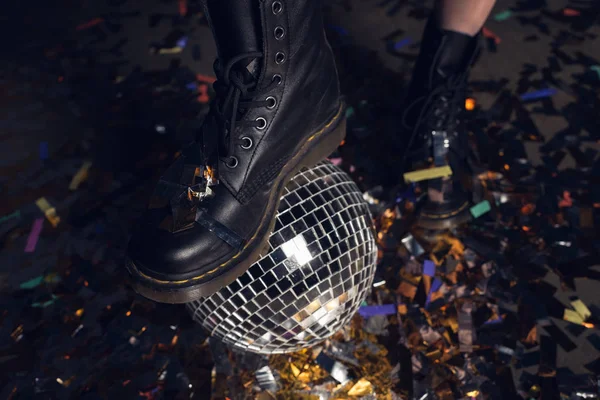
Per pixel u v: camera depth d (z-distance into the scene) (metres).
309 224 1.09
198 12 2.44
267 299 1.06
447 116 1.53
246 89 1.10
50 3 2.55
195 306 1.15
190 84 2.07
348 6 2.40
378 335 1.33
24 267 1.52
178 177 1.11
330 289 1.09
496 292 1.40
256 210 1.11
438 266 1.47
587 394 1.19
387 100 1.96
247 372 1.27
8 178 1.77
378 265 1.46
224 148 1.11
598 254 1.47
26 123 1.95
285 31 1.08
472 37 1.50
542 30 2.22
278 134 1.15
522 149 1.75
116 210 1.66
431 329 1.33
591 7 2.34
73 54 2.25
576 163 1.71
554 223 1.55
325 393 1.23
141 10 2.47
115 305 1.42
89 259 1.54
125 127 1.92
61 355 1.33
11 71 2.18
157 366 1.29
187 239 1.06
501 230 1.54
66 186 1.74
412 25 2.29
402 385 1.23
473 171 1.67
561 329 1.32
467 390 1.21
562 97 1.93
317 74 1.20
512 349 1.29
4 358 1.32
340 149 1.78
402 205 1.57
